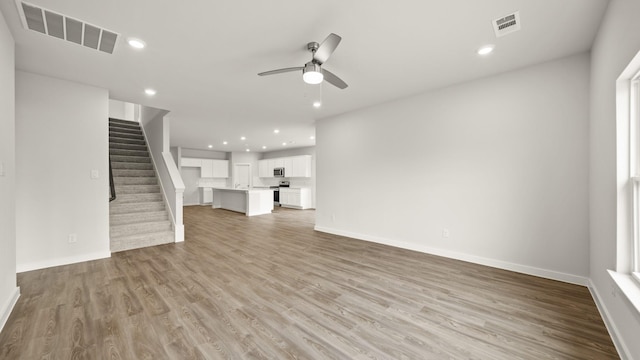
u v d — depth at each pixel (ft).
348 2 5.97
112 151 17.57
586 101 8.34
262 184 37.29
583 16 6.48
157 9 6.17
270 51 8.26
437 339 5.78
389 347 5.51
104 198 11.39
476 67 9.48
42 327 6.14
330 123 16.74
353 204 15.52
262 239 15.25
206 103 13.75
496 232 10.21
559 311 6.91
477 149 10.61
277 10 6.25
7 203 6.73
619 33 5.49
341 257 11.71
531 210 9.43
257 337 5.82
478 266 10.40
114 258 11.41
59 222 10.31
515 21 6.71
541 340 5.72
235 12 6.31
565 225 8.80
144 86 11.16
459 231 11.19
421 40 7.64
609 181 6.33
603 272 6.77
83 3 5.92
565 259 8.82
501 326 6.26
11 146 7.01
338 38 6.35
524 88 9.48
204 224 20.36
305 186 32.32
